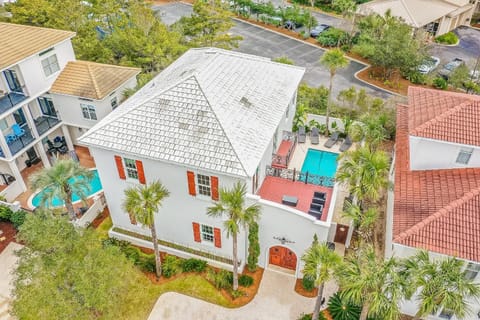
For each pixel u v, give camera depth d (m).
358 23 56.19
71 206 26.23
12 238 27.66
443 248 19.05
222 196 19.61
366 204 29.56
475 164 22.88
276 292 23.75
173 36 45.00
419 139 23.02
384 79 49.34
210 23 48.66
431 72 49.19
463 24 66.88
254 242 23.12
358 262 17.44
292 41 59.16
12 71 30.91
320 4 73.12
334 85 47.62
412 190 22.64
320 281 17.34
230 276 24.20
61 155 35.56
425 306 16.00
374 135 30.19
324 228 21.62
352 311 21.64
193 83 24.27
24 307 17.02
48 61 32.59
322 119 37.16
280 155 29.75
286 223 22.34
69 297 17.56
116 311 20.53
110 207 26.94
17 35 32.34
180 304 23.23
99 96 32.06
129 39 42.44
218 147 22.05
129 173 24.64
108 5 48.38
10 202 30.72
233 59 28.58
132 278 22.09
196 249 26.11
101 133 23.72
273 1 75.44
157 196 21.11
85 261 18.48
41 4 44.66
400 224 20.67
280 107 26.30
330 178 26.06
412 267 16.61
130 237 26.94
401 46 46.38
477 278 19.97
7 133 32.09
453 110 23.61
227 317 22.52
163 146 22.62
